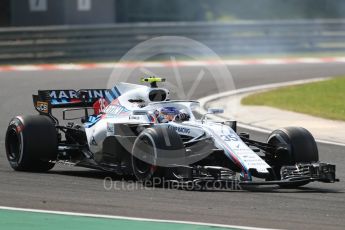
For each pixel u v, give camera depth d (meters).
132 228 24.23
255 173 30.61
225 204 28.28
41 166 35.84
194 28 99.00
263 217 26.33
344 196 31.20
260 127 53.28
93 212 26.44
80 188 31.23
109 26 94.94
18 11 104.06
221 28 101.38
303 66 94.38
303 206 28.66
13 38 89.75
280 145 33.44
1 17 113.19
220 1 130.88
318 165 31.48
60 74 80.88
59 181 33.12
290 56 106.12
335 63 98.56
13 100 62.84
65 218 25.45
